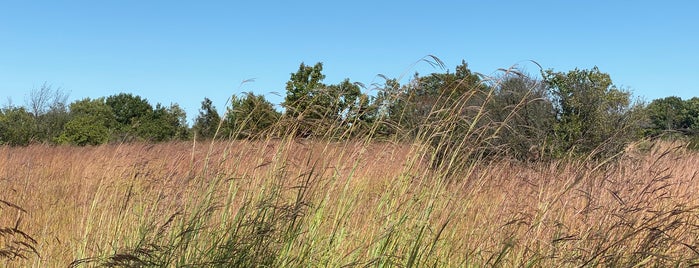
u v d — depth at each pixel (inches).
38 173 410.3
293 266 178.7
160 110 2345.0
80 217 258.1
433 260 180.5
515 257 185.2
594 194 204.8
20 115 1299.2
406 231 184.1
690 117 2458.2
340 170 195.2
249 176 199.2
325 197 191.0
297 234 180.4
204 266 171.6
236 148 209.5
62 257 224.5
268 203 185.3
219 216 194.4
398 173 198.4
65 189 369.7
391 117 220.2
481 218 207.2
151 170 280.5
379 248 179.2
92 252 212.2
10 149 589.3
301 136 209.3
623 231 180.2
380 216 187.3
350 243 184.9
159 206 218.1
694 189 242.5
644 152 278.5
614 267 162.7
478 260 187.9
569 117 420.5
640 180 219.8
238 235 180.1
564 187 203.3
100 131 1295.5
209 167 206.1
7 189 337.4
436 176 193.9
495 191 226.7
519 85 374.9
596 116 418.0
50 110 1405.0
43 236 233.5
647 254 164.4
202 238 187.3
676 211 173.3
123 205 229.6
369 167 205.8
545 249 179.6
